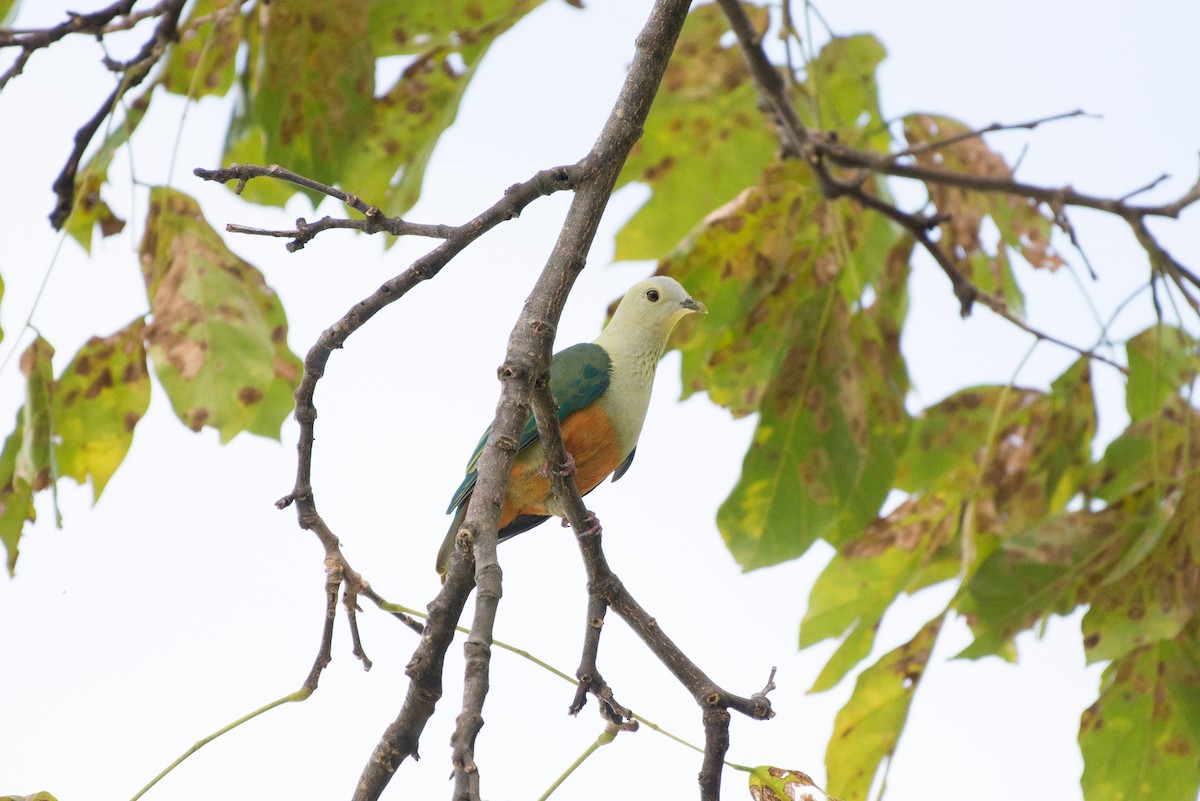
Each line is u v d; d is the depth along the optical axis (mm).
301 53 10805
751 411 12289
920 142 12531
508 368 5855
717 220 11586
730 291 11750
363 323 6020
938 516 11547
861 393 11547
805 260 11750
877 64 13461
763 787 6656
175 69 11062
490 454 5562
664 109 13656
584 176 6629
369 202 11648
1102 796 10273
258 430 9648
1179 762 10141
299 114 10906
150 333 9422
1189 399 10164
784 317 11922
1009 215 12133
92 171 10047
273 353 9484
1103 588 9977
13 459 9586
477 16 11555
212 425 9234
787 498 11492
